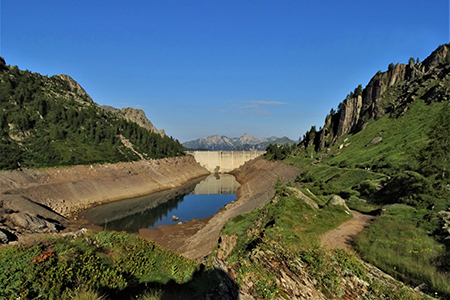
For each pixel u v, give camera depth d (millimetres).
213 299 12742
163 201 108000
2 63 150125
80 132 132250
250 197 99500
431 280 15062
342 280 12484
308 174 91375
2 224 53188
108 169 116625
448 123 46250
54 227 61906
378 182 53875
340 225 28078
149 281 15688
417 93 109688
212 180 177125
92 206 91750
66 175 99000
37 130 114625
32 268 12688
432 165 40969
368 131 118062
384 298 11914
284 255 13742
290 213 29062
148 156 157125
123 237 18953
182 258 18578
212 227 64375
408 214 29016
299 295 11656
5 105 114875
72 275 13352
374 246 20859
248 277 12688
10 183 79312
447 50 117000
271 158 176250
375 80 137875
